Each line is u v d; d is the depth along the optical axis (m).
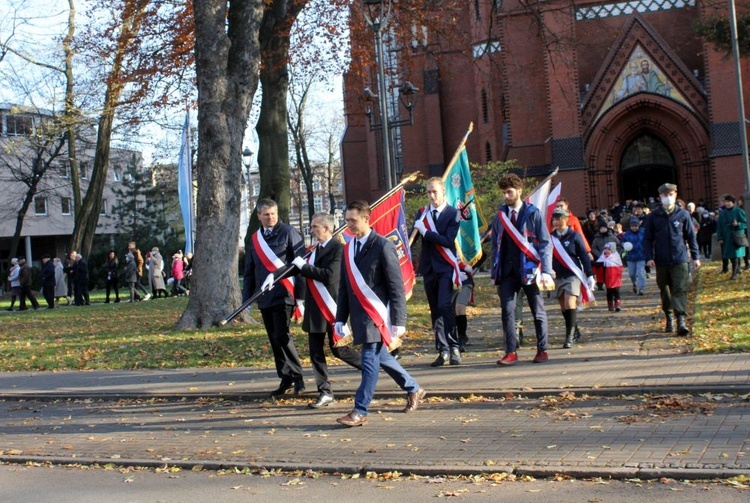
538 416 7.12
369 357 7.42
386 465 5.87
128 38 25.41
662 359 9.30
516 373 9.11
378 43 17.55
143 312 22.77
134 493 5.64
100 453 6.86
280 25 22.94
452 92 53.69
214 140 15.81
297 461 6.17
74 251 32.75
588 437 6.25
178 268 34.03
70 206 66.31
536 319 9.85
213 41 15.65
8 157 46.53
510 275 9.88
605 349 10.52
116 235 60.97
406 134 54.41
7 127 36.47
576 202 41.94
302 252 8.65
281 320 8.76
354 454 6.29
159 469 6.29
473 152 53.22
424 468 5.72
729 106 40.47
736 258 20.38
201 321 15.87
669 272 11.62
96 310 25.27
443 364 10.16
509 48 44.62
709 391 7.42
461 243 12.40
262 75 23.33
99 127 32.84
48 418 8.69
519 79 44.53
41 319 22.42
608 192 42.19
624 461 5.50
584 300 11.68
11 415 9.02
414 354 11.52
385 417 7.57
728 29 24.48
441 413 7.58
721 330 11.28
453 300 10.18
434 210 10.21
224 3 15.80
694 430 6.18
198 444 7.00
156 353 12.93
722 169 40.44
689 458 5.44
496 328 14.58
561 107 42.09
